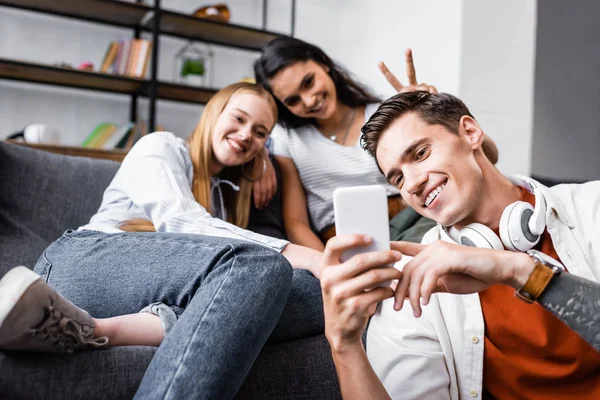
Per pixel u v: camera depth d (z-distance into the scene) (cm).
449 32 321
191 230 127
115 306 107
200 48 387
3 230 145
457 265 70
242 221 171
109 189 147
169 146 148
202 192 154
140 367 85
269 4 410
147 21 350
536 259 70
